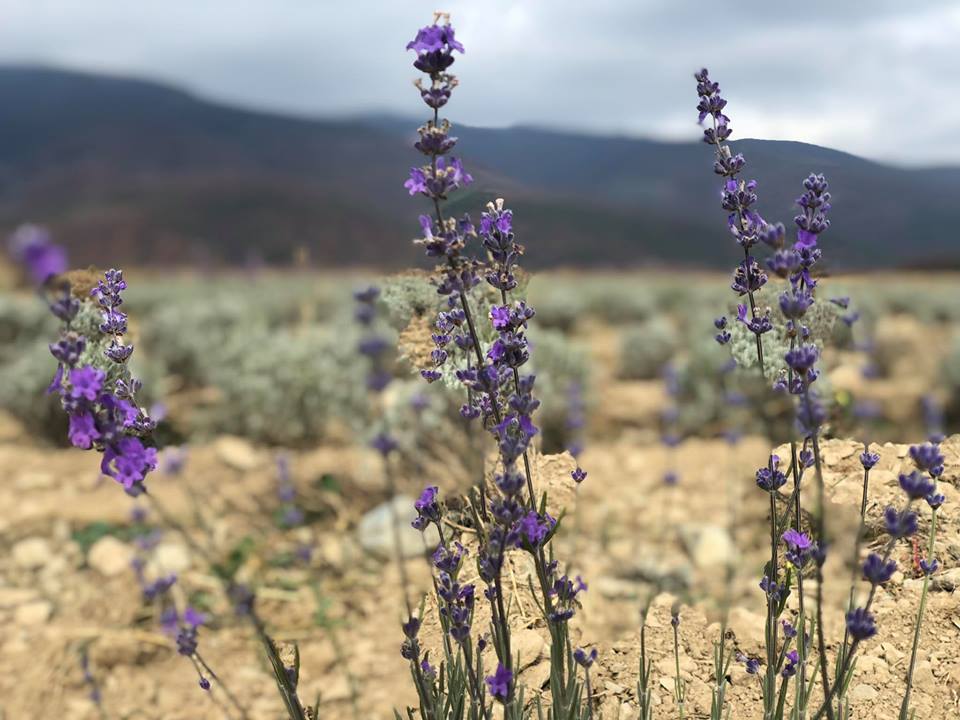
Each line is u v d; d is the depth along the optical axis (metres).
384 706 0.49
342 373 1.08
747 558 0.69
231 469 0.96
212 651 0.58
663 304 3.24
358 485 0.84
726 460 0.97
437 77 0.25
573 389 1.18
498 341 0.27
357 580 0.67
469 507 0.41
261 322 1.80
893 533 0.22
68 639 0.60
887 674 0.39
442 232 0.26
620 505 0.83
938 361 1.40
